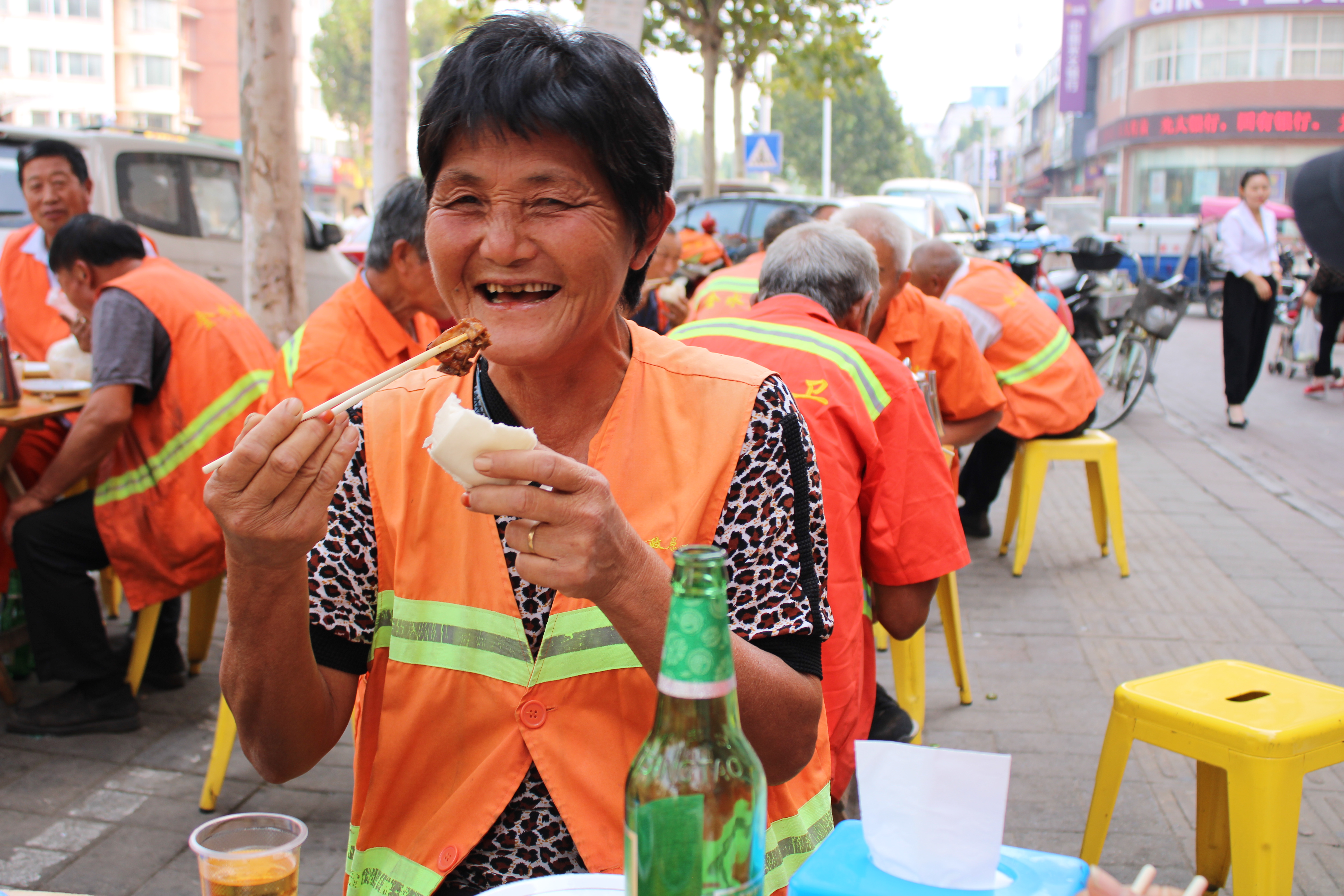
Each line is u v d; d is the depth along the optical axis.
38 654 3.64
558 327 1.21
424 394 1.37
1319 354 10.99
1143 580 5.45
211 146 8.93
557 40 1.19
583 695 1.28
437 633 1.30
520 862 1.29
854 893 0.99
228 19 56.25
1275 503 6.98
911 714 3.63
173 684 4.09
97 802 3.26
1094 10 47.53
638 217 1.25
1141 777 3.49
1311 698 2.51
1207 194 41.28
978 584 5.43
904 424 2.56
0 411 3.73
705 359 1.38
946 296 5.72
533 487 1.01
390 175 8.27
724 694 0.88
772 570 1.29
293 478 1.07
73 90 49.50
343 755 3.63
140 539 3.62
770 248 2.90
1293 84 38.84
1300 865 2.99
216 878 1.31
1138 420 9.84
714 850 0.88
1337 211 1.20
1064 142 55.66
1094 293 9.88
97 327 3.54
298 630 1.20
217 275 8.66
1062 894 0.98
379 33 8.11
